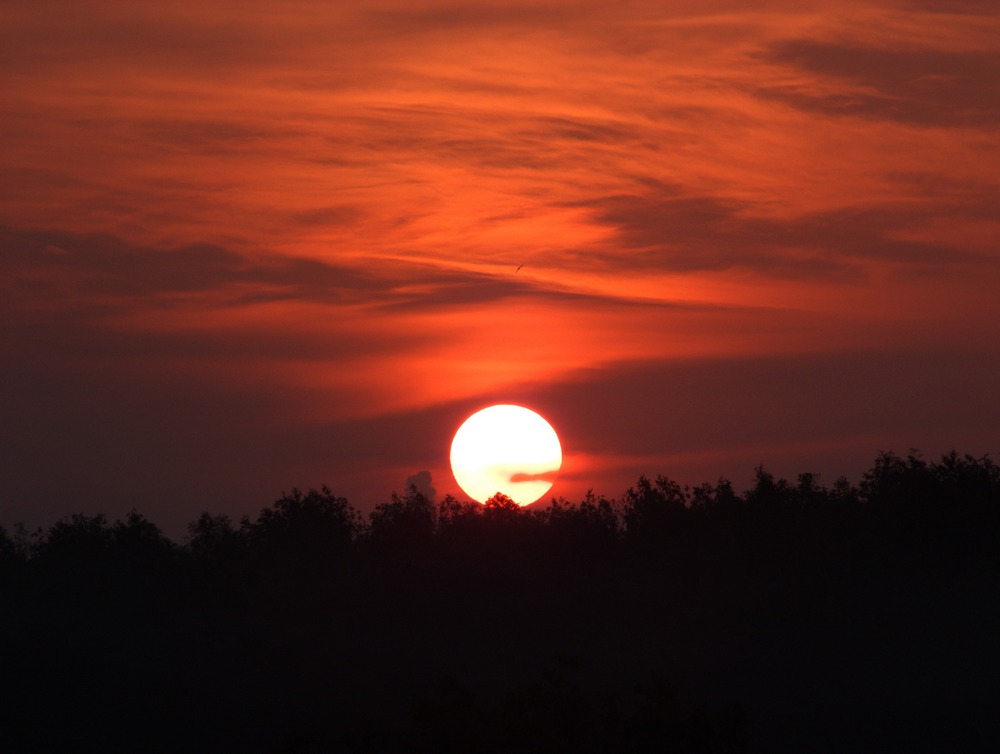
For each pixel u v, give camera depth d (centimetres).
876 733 11631
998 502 15700
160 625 16550
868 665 13538
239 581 17475
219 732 13012
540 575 16962
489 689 13662
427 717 5650
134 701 13912
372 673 14662
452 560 17150
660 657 14350
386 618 16475
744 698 12838
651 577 16438
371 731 5891
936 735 11506
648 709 5794
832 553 15700
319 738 12438
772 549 16138
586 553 17162
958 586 14950
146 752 12638
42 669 14762
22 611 16750
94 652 15362
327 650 15488
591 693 13112
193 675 14700
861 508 16288
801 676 13375
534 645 15300
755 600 15362
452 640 15712
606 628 15538
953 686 12725
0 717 13512
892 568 15450
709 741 5659
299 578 17325
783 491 17275
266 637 16050
